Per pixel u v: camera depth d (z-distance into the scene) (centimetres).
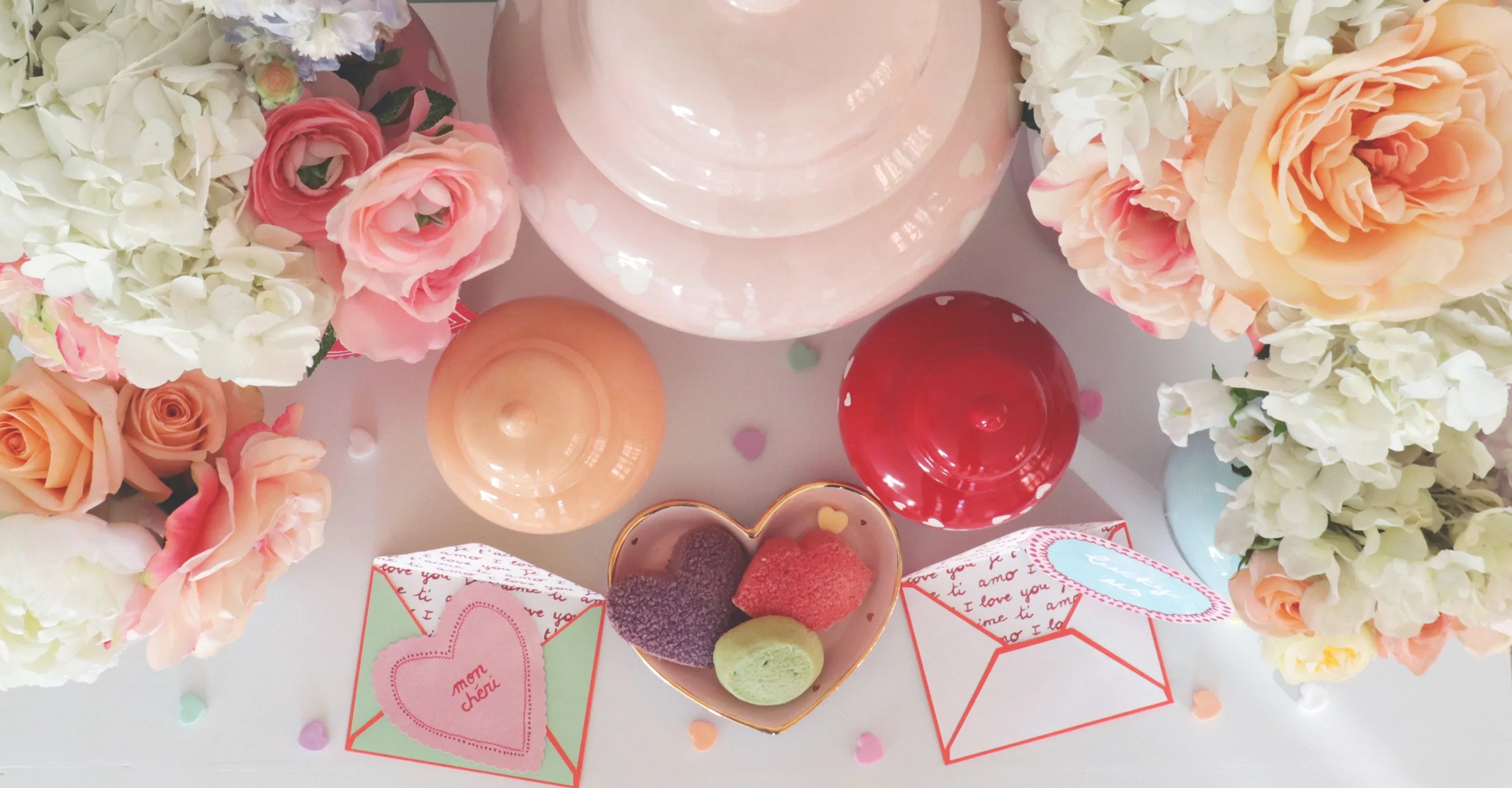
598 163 37
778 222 37
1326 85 30
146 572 39
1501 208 30
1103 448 56
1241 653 56
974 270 56
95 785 54
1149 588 49
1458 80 29
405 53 42
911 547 56
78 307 34
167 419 42
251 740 54
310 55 33
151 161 32
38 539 37
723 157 35
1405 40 30
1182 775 55
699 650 51
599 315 50
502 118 39
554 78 37
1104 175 37
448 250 36
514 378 47
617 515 56
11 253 33
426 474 56
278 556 42
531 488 48
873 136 35
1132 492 56
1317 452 37
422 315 37
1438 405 35
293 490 42
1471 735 55
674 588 51
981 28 38
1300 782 55
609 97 35
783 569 51
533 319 49
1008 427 47
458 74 54
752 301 39
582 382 48
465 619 55
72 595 38
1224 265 33
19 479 39
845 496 53
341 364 55
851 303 40
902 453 49
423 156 35
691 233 38
